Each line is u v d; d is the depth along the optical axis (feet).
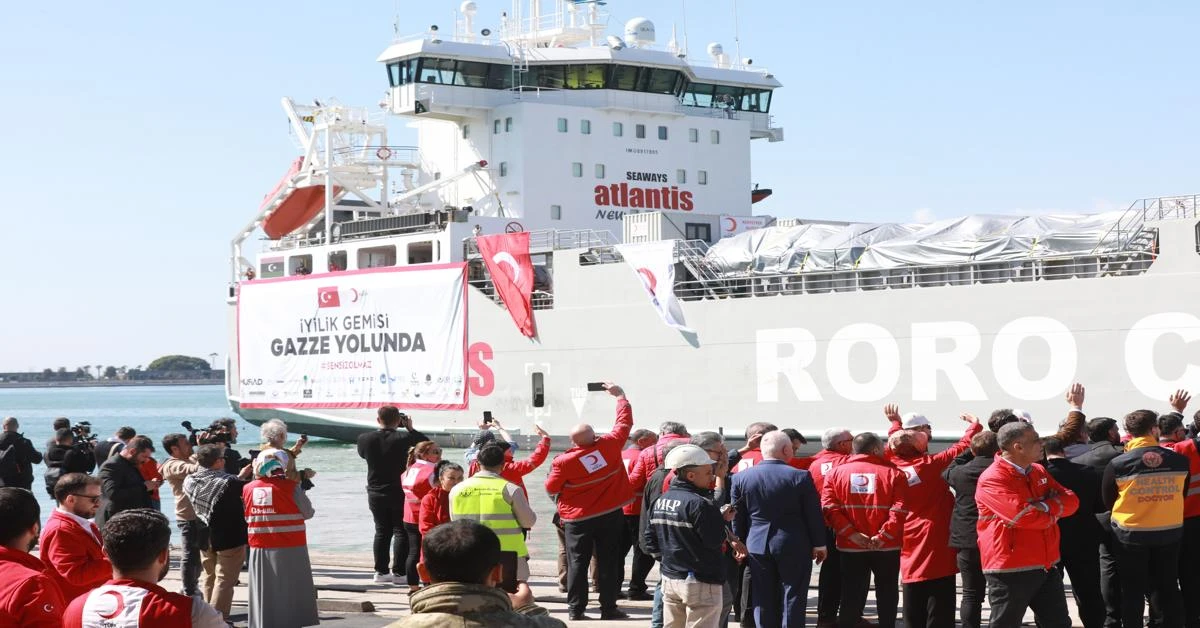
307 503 38.37
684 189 149.07
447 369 131.95
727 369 110.83
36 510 23.24
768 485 33.68
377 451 48.67
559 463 41.19
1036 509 30.86
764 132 159.33
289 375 148.15
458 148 148.66
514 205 140.97
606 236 143.84
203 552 43.27
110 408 495.82
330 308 143.23
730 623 41.68
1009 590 31.32
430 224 135.85
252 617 37.65
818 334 104.83
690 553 31.09
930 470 34.96
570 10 151.43
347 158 150.30
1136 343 88.17
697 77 151.43
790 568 33.32
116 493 41.34
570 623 40.75
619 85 145.69
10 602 21.53
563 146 141.90
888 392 100.83
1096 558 36.22
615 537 41.81
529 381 125.49
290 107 152.87
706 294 115.14
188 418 364.79
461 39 146.92
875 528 34.78
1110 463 34.47
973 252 97.50
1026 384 93.45
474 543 17.10
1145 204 89.71
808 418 105.70
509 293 125.49
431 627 16.49
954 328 97.14
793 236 111.96
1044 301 92.48
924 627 35.24
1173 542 34.14
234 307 160.15
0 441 61.46
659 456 40.04
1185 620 37.37
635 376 117.29
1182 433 39.22
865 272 104.94
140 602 20.36
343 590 48.03
